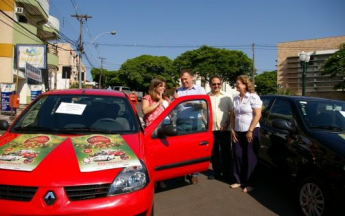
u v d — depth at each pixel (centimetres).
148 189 292
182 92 569
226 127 572
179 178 560
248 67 4678
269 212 425
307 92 3709
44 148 310
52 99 420
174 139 436
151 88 498
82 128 369
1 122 387
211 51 4716
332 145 379
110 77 7469
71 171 273
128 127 387
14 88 1761
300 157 416
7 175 268
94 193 267
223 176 588
